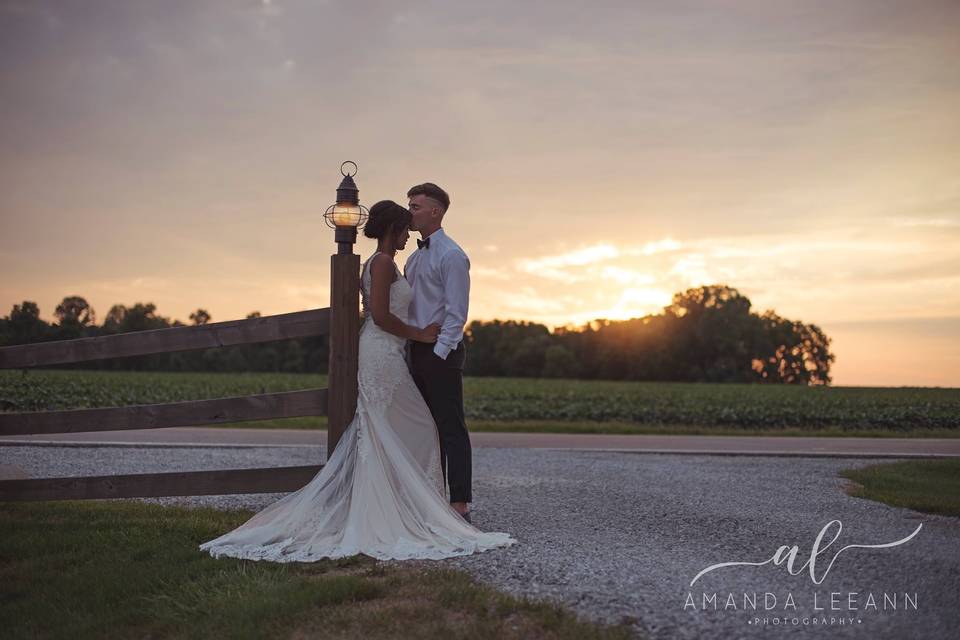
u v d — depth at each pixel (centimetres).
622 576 386
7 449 956
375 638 309
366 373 488
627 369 8162
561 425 1573
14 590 384
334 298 499
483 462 939
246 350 6288
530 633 310
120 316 5525
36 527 516
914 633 313
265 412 509
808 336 8350
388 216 505
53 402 1912
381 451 475
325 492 471
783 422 1839
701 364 8100
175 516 559
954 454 1072
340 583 363
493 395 2230
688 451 1072
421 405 500
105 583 388
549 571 394
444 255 515
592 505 618
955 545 466
